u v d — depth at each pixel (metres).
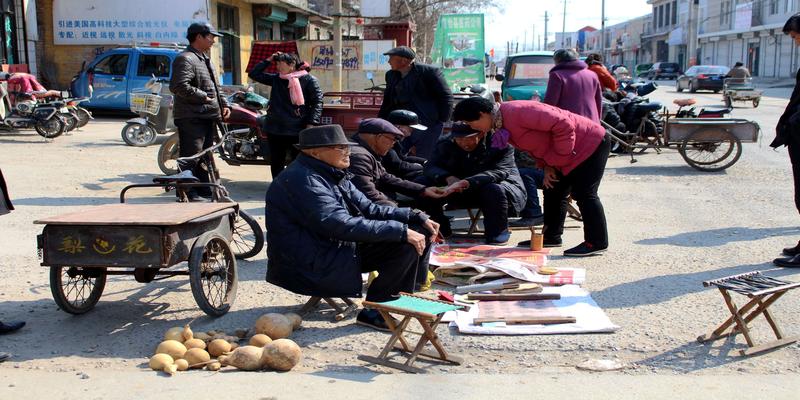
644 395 3.71
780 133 6.41
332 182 4.67
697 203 8.88
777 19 52.09
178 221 4.46
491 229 6.53
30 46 20.45
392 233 4.46
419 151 7.78
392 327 4.16
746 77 26.03
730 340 4.48
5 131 15.39
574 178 6.34
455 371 4.11
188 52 8.00
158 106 13.50
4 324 4.73
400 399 3.67
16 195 9.02
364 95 9.18
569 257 6.41
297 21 31.08
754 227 7.53
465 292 5.28
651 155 13.20
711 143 11.38
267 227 4.72
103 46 21.88
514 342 4.50
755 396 3.69
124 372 4.08
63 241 4.54
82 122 15.95
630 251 6.60
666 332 4.62
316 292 4.65
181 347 4.24
